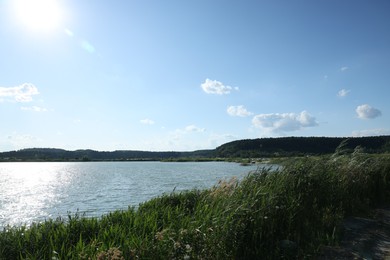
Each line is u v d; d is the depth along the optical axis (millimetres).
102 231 6973
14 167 128250
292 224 7117
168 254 5070
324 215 8055
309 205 8250
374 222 8602
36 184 47250
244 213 6352
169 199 10711
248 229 6164
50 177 63562
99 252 5020
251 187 8188
